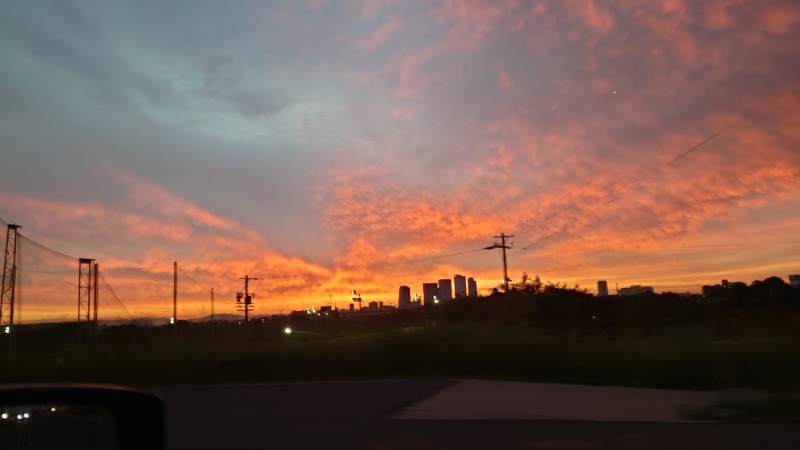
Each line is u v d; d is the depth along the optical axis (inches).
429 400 507.8
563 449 323.6
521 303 1202.0
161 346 1178.6
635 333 990.4
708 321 1047.6
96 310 2201.0
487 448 329.7
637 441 337.4
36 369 856.9
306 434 378.6
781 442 326.6
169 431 396.8
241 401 530.6
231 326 1991.9
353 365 761.0
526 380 659.4
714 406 416.8
